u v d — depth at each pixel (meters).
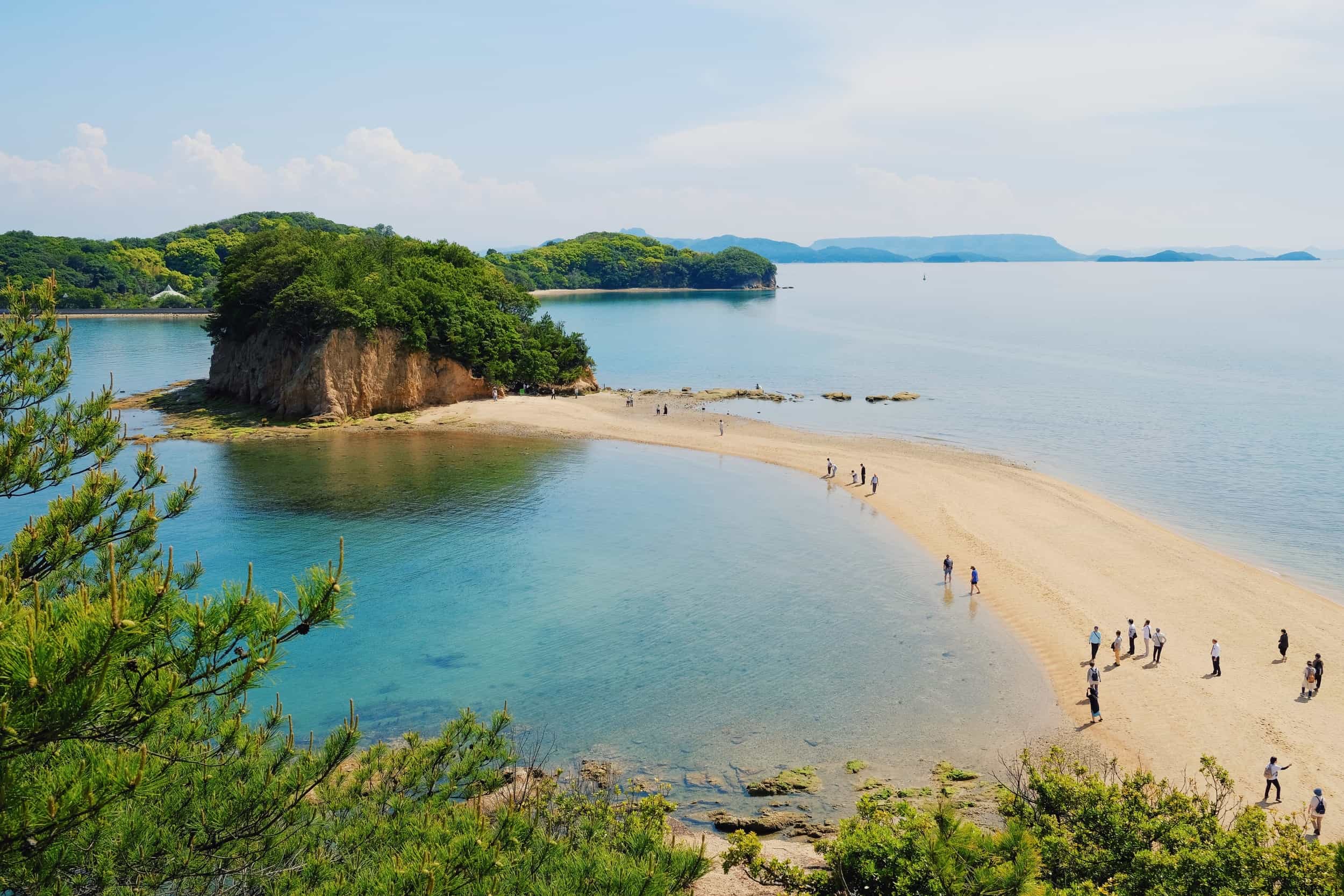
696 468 77.62
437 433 91.12
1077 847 19.97
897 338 183.25
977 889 16.08
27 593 12.94
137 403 103.50
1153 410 99.62
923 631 44.41
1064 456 79.38
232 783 14.34
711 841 27.48
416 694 38.62
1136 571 50.97
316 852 14.77
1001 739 34.41
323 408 94.56
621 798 30.41
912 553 55.94
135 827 12.33
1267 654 40.25
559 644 43.44
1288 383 115.00
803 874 19.98
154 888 12.38
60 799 9.45
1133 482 70.81
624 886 14.73
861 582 51.28
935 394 114.25
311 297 93.75
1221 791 29.45
